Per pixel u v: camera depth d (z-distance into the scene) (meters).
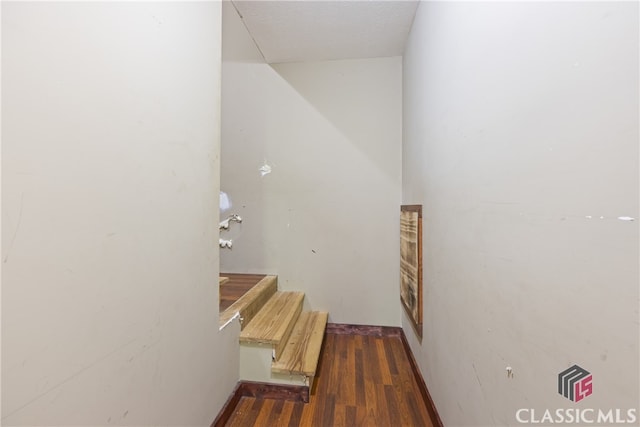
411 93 2.24
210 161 1.43
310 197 2.80
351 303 2.77
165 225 1.09
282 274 2.84
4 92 0.59
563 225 0.64
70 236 0.72
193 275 1.28
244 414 1.67
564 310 0.64
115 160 0.86
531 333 0.75
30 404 0.64
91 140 0.78
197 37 1.31
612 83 0.52
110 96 0.84
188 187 1.24
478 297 1.05
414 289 2.02
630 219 0.49
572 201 0.61
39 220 0.65
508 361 0.85
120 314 0.88
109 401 0.84
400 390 1.89
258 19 2.14
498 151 0.91
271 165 2.84
